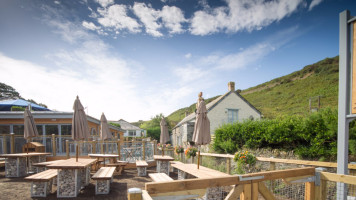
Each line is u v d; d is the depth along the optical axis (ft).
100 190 19.45
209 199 16.47
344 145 10.59
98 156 28.50
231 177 7.72
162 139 35.24
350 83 10.61
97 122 51.42
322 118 20.36
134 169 33.88
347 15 10.78
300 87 135.54
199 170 19.19
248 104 68.39
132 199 5.35
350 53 10.74
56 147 36.76
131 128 145.48
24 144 32.71
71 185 18.65
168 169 29.89
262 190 8.50
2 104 48.62
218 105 65.67
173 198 6.61
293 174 8.98
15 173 26.25
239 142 31.50
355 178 8.09
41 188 18.34
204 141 19.07
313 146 20.12
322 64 157.07
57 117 38.55
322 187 9.53
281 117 29.60
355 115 10.10
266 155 25.14
